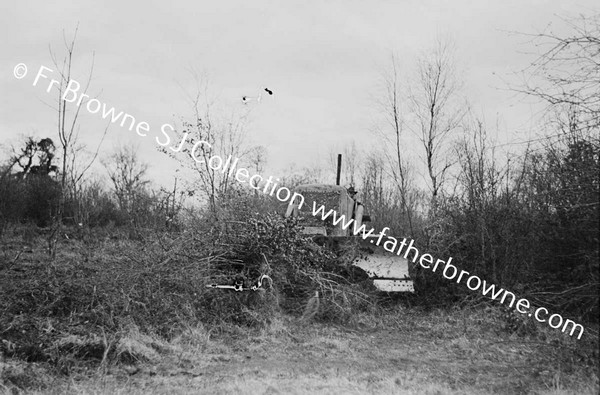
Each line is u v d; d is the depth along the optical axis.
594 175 8.41
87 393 7.47
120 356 8.77
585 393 7.32
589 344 8.16
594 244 8.52
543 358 8.77
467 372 8.87
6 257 14.77
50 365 8.30
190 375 8.42
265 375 8.46
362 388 7.81
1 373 7.71
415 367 9.16
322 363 9.23
